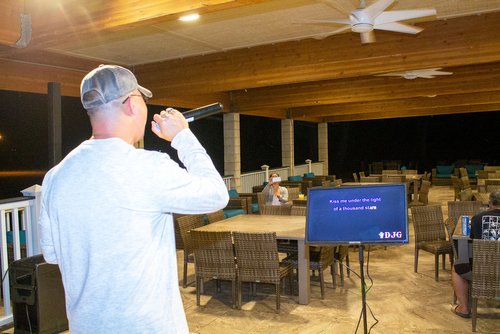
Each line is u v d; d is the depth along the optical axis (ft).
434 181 55.83
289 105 35.60
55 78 23.68
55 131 18.58
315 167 55.52
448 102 41.34
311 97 34.47
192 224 17.80
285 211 20.24
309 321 13.44
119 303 3.74
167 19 13.20
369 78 33.04
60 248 3.98
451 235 14.01
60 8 15.08
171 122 4.33
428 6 17.71
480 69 29.84
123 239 3.77
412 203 30.99
